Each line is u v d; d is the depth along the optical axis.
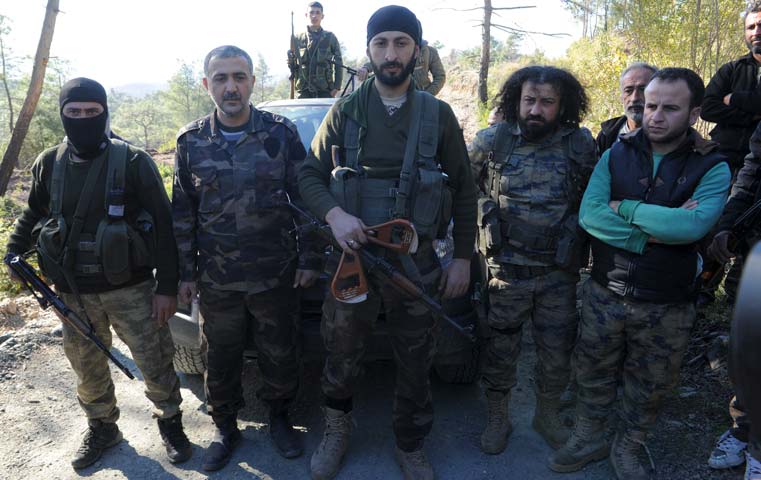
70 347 2.72
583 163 2.64
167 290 2.70
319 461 2.71
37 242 2.61
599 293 2.56
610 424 3.08
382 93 2.39
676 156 2.39
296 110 4.32
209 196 2.62
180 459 2.83
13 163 12.70
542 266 2.67
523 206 2.65
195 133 2.63
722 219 2.78
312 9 7.05
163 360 2.79
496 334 2.81
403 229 2.32
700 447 2.81
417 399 2.62
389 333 2.61
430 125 2.37
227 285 2.66
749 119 3.69
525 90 2.54
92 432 2.88
